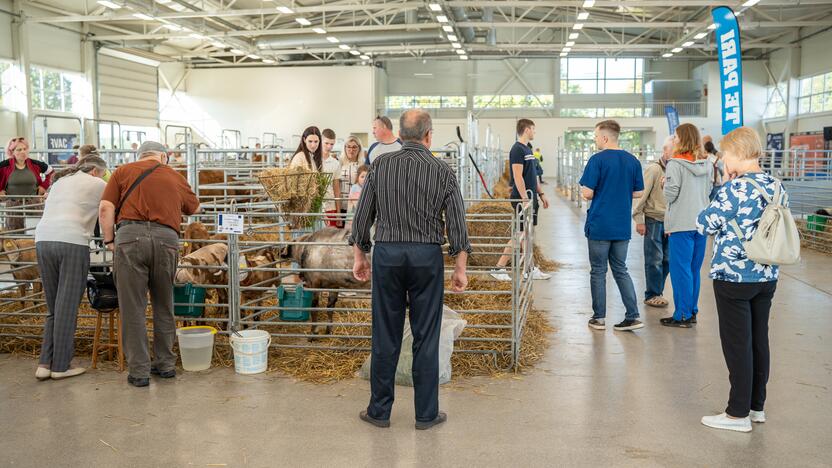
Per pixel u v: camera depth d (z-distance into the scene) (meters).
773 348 5.08
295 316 4.91
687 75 37.38
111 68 27.17
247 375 4.51
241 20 27.56
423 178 3.49
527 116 37.34
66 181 4.57
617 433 3.55
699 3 20.17
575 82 37.34
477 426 3.65
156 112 30.64
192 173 7.92
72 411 3.90
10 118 21.11
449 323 4.54
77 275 4.48
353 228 3.65
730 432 3.56
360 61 34.34
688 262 5.58
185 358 4.59
